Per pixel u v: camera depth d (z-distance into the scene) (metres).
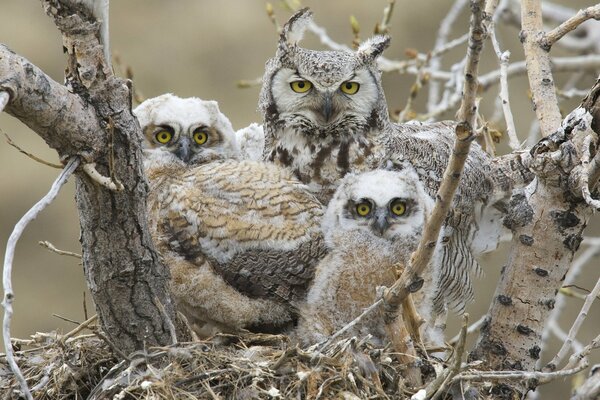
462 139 8.04
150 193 11.20
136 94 13.64
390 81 20.52
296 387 9.22
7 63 7.70
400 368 9.48
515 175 11.90
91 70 8.26
